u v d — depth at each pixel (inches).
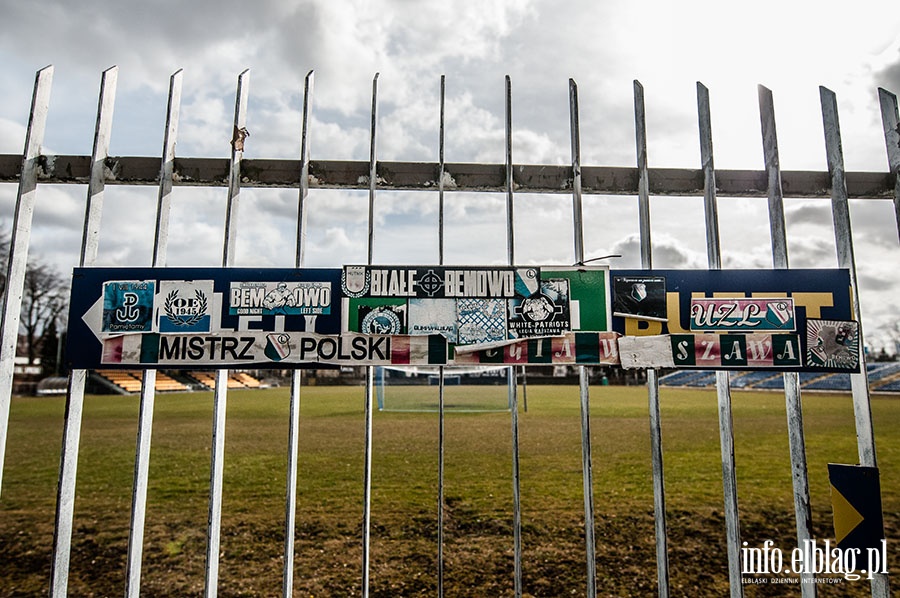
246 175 125.7
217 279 120.3
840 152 129.8
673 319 121.5
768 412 813.2
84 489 313.9
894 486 309.6
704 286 122.9
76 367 116.2
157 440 526.6
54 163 125.0
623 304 121.7
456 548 209.0
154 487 318.7
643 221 125.0
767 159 129.1
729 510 113.7
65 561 108.5
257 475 351.6
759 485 319.0
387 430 599.8
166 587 173.5
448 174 128.2
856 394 121.6
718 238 124.0
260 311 119.7
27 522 246.8
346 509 264.8
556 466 378.3
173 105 124.3
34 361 1491.1
